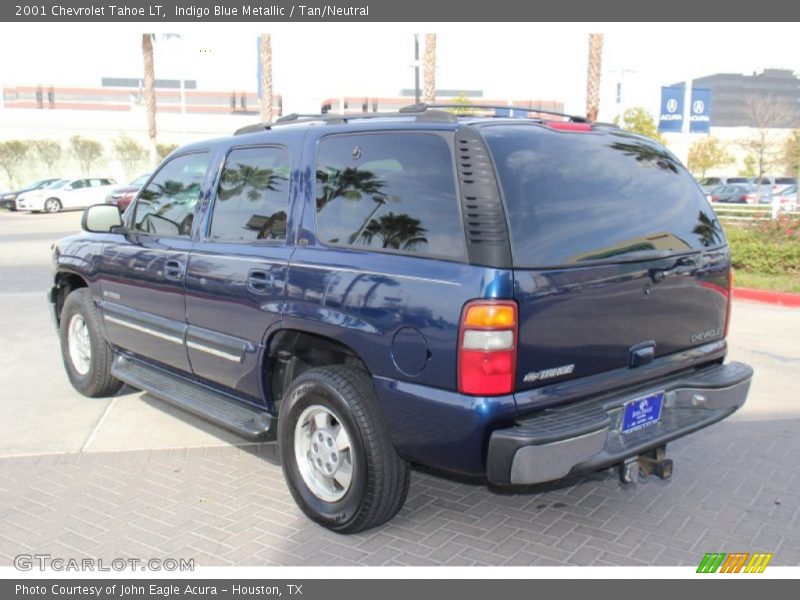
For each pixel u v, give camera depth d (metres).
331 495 3.81
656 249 3.66
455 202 3.26
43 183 33.97
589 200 3.47
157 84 82.38
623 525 3.91
